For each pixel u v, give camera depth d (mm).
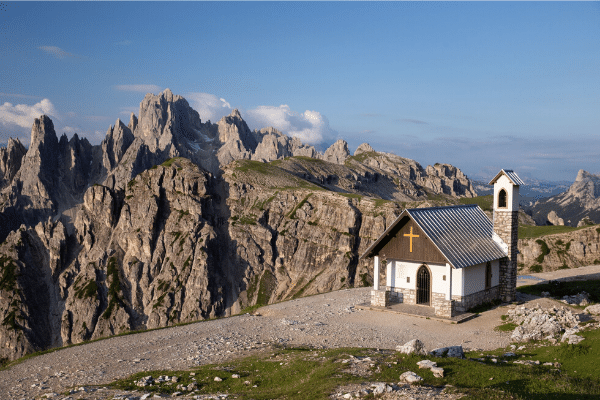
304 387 22984
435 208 51438
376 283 51344
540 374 23922
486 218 56844
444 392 19781
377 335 39438
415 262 50094
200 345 38031
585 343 29094
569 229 157875
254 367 29953
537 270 141125
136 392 25266
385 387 20516
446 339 37969
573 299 52188
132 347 38750
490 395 19062
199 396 23953
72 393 25922
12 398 26578
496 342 36688
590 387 20938
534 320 38656
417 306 49312
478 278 49188
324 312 49938
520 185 52406
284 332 41719
